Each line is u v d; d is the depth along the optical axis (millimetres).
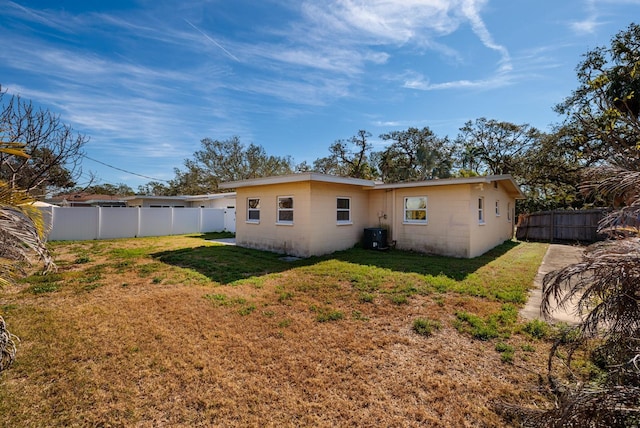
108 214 14773
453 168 27625
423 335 3848
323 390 2756
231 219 18375
